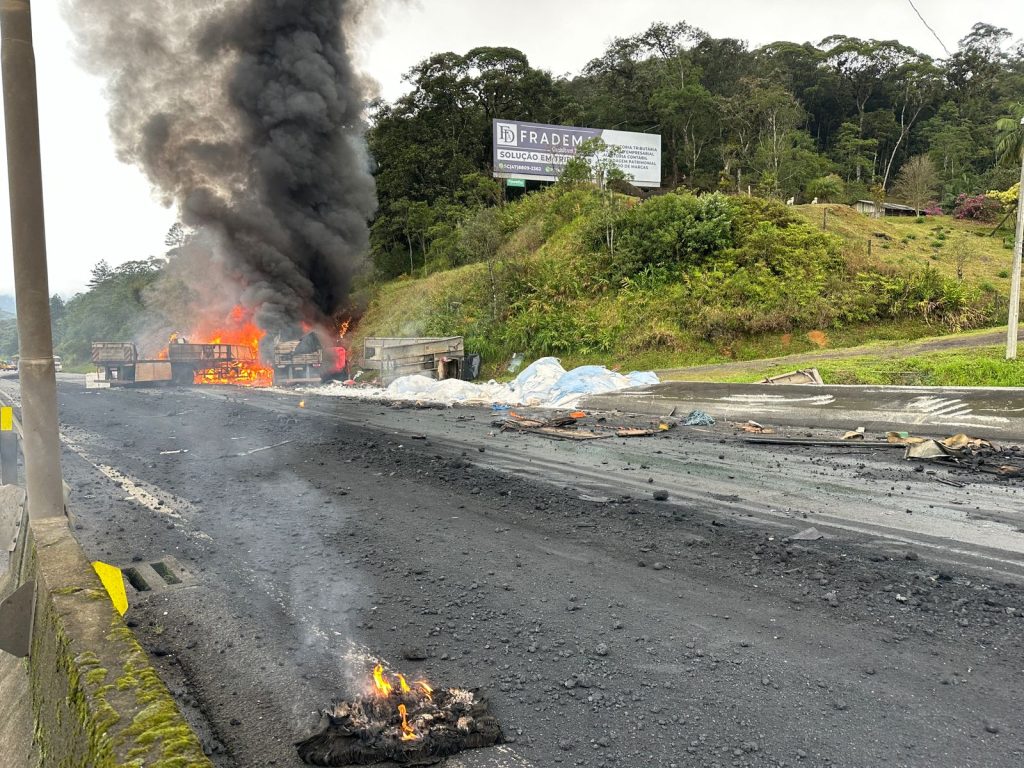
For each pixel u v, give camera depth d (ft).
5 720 11.51
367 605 15.25
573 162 125.49
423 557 18.57
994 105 268.21
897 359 59.00
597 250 98.22
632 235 94.89
